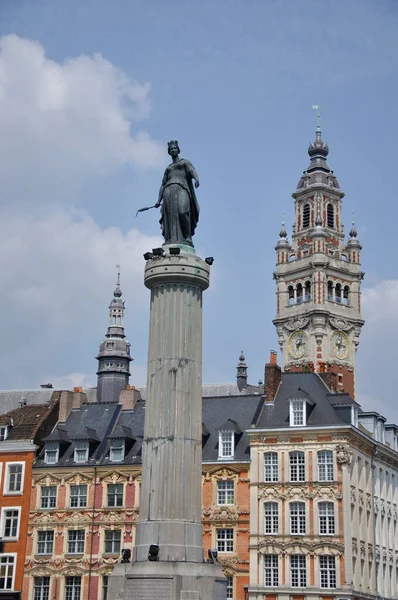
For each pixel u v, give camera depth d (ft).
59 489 240.73
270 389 238.48
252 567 217.15
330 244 431.84
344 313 425.28
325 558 213.46
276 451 224.53
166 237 102.99
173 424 94.89
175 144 104.68
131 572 89.20
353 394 419.33
